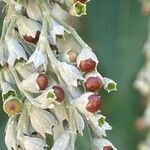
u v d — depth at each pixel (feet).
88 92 0.63
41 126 0.64
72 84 0.63
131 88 1.31
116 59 1.24
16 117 0.66
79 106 0.63
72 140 0.64
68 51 0.65
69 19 0.75
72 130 0.64
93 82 0.63
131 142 1.34
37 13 0.66
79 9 0.65
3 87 0.65
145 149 1.34
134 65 1.24
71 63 0.65
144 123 1.34
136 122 1.34
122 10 1.23
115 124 1.32
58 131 0.65
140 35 1.24
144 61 1.29
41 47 0.64
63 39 0.65
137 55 1.24
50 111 0.65
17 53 0.64
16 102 0.64
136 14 1.24
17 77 0.64
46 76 0.63
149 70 1.29
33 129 0.66
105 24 1.23
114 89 0.65
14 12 0.66
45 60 0.63
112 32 1.23
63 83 0.64
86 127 0.67
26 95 0.64
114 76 1.24
